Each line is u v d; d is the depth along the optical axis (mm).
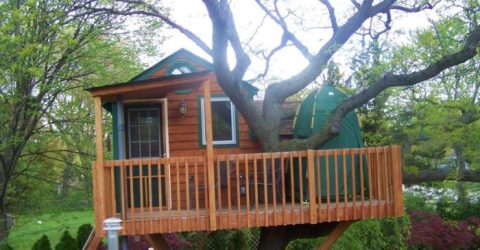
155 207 10359
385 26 11789
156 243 10500
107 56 14258
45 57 12672
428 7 11523
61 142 16453
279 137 10969
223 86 9773
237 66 10062
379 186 9289
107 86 8594
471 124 13656
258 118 10266
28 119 13969
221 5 9797
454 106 13789
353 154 9250
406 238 16531
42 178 16297
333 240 9945
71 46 12945
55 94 14062
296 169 10477
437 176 14273
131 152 10969
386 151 9414
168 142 11117
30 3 11461
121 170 8633
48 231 21672
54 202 16750
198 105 11367
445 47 13719
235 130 11469
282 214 8984
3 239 14625
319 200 9078
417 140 14242
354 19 10766
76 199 16453
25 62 12438
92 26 13406
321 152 9102
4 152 13688
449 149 15008
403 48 14453
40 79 13000
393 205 9281
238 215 8852
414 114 14844
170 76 8625
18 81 12844
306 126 11016
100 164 8500
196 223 8734
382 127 15273
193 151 11242
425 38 13906
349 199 10180
